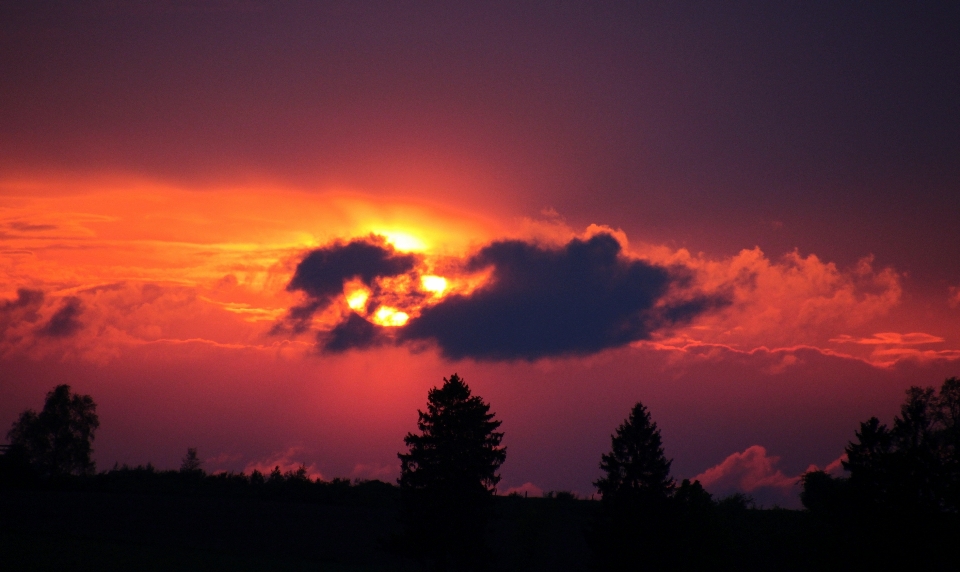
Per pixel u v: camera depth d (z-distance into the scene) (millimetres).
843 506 52094
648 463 56469
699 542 54531
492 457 54094
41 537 54281
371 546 61938
